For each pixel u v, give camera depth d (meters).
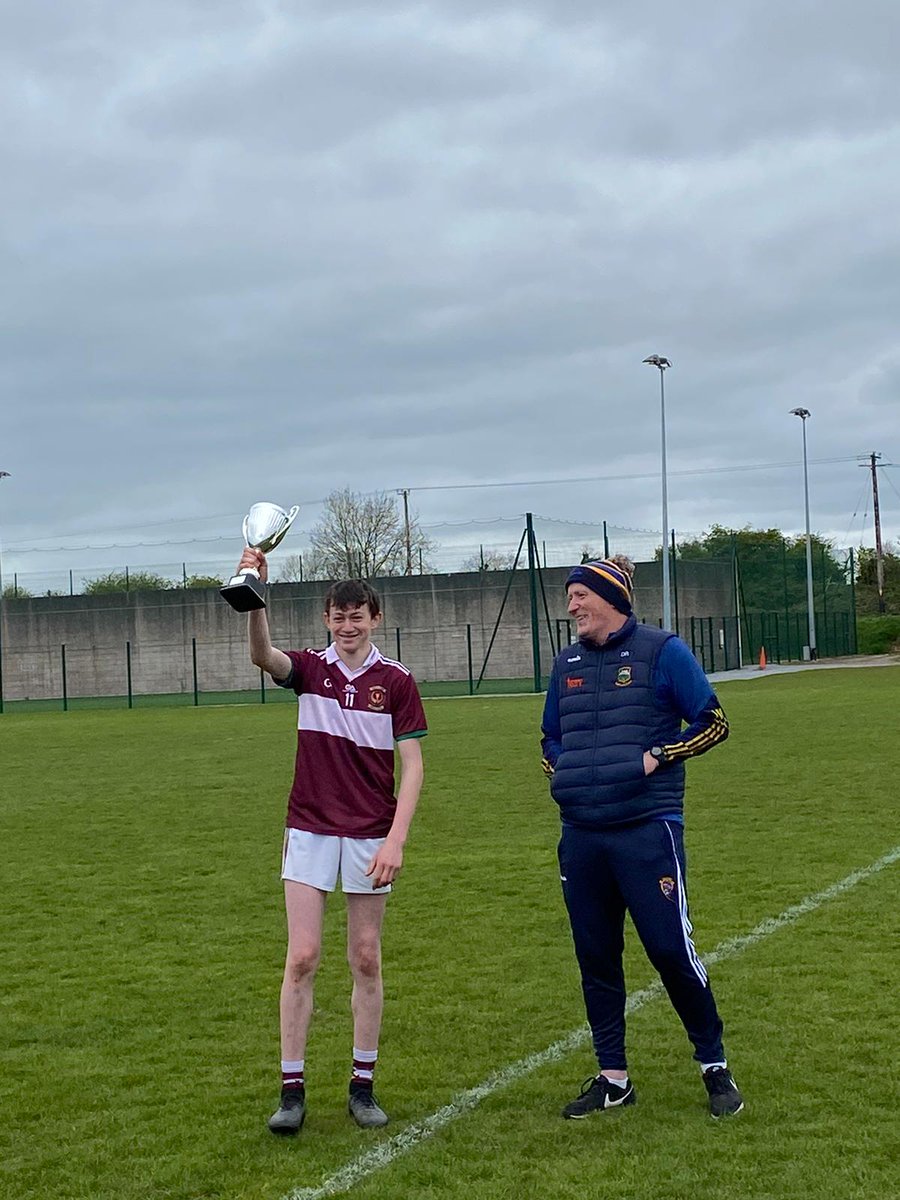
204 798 16.42
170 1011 7.18
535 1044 6.37
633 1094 5.58
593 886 5.47
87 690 51.31
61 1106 5.73
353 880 5.43
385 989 7.39
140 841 13.17
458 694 40.09
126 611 50.81
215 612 49.91
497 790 15.97
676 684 5.40
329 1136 5.27
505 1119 5.39
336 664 5.54
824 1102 5.43
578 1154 4.98
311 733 5.49
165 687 50.50
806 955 7.75
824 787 14.90
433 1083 5.86
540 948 8.24
